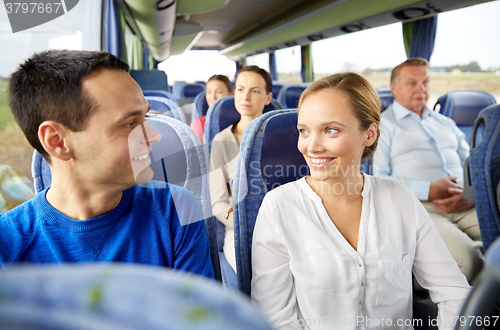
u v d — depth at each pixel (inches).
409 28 162.9
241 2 274.7
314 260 30.4
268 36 316.5
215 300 5.0
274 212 32.2
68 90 19.5
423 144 74.8
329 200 32.4
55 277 5.1
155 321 4.5
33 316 4.5
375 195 32.9
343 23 192.9
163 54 430.9
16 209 23.9
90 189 22.8
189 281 5.4
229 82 116.8
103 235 24.2
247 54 439.5
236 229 37.5
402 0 145.0
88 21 102.6
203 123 78.7
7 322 4.5
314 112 30.0
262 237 32.1
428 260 32.4
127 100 21.0
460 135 83.0
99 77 20.2
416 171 75.0
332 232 31.2
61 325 4.5
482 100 106.0
